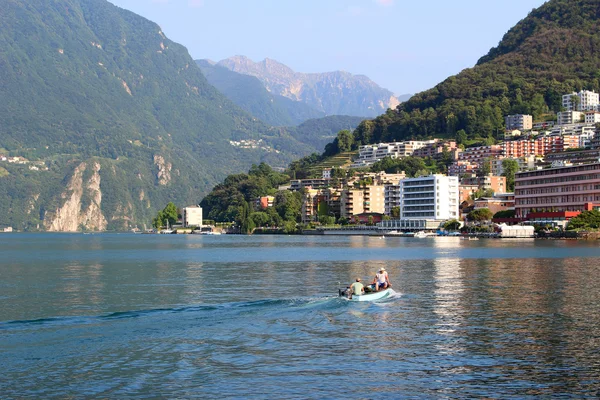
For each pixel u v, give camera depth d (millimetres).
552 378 54875
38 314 83375
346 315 80562
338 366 58125
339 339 67750
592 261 164250
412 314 81562
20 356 60969
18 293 104812
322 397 50531
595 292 101750
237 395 50906
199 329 72188
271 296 99500
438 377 55188
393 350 63406
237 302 92125
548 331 71625
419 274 131625
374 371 56719
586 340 67438
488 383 53656
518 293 100688
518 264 155750
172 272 142125
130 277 130750
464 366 58219
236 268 152125
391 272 136500
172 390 52062
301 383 53625
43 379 54531
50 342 66062
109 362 59156
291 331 71438
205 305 89062
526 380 54375
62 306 90250
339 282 119438
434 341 67000
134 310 85688
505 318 79062
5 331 71188
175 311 83438
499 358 60688
